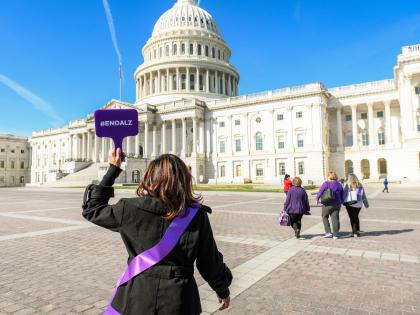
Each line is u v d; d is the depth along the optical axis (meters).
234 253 10.33
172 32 105.62
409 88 57.22
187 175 2.92
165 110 86.88
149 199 2.79
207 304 6.32
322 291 6.95
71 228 15.34
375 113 74.12
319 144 70.44
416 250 10.44
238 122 81.69
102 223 2.86
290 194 12.64
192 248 2.71
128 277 2.68
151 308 2.55
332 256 9.87
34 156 127.19
